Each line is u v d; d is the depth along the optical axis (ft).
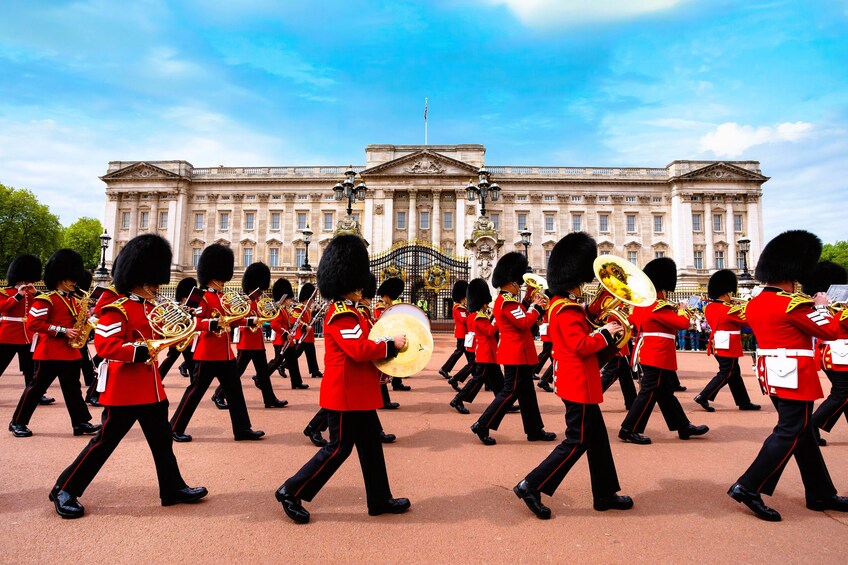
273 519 13.06
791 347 13.96
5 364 26.30
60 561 10.74
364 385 13.29
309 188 188.14
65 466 17.12
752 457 19.12
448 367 37.04
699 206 179.42
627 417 21.38
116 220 185.06
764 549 11.72
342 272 13.67
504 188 182.80
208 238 187.32
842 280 25.13
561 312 14.02
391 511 13.48
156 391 13.84
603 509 13.82
